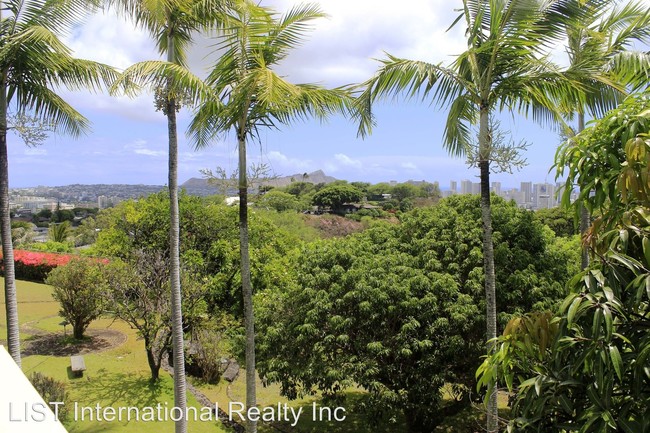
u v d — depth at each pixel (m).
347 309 8.89
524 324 2.89
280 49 7.00
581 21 6.16
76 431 8.52
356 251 10.21
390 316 8.66
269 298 10.48
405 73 6.33
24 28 6.90
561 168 3.22
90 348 13.36
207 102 6.68
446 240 10.05
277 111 6.92
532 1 5.64
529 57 6.16
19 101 7.54
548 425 2.75
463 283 9.41
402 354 8.23
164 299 11.05
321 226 35.03
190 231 15.60
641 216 2.71
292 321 9.25
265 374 9.11
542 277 9.18
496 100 6.71
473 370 8.95
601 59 6.78
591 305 2.49
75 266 13.91
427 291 8.73
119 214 15.45
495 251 9.37
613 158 2.83
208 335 12.21
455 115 7.12
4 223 7.29
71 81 7.59
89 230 35.00
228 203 16.17
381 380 8.82
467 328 8.39
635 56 6.60
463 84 6.34
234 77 6.96
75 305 13.67
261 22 6.52
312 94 6.60
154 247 14.88
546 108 7.05
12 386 2.36
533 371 2.96
